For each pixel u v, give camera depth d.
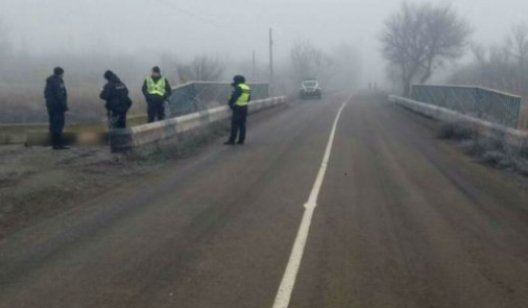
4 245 7.21
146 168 13.05
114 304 5.41
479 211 9.29
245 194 10.23
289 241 7.39
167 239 7.47
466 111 21.70
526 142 14.52
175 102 21.06
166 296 5.61
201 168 13.06
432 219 8.67
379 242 7.43
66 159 13.40
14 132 17.09
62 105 14.70
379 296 5.65
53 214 8.82
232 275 6.17
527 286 6.00
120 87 15.07
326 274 6.22
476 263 6.70
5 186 10.49
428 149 16.88
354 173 12.43
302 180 11.55
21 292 5.69
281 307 5.35
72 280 6.02
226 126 21.62
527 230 8.23
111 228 7.99
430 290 5.84
